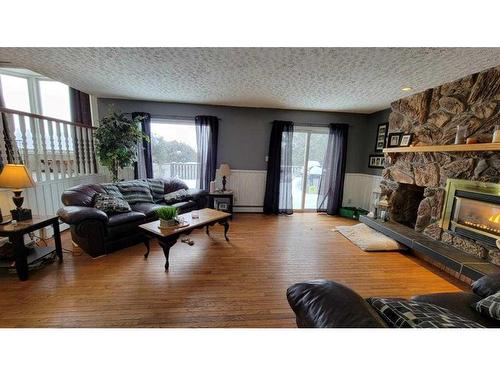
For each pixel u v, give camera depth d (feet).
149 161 15.40
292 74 9.41
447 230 9.50
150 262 8.93
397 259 9.99
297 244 11.28
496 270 7.27
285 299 6.91
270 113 16.42
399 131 12.60
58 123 11.64
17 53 7.98
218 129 16.06
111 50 7.66
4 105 15.96
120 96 14.14
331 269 8.92
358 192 17.97
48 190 10.94
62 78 10.76
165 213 8.82
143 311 6.17
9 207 8.85
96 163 14.71
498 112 7.88
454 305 4.72
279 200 17.02
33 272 7.98
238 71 9.31
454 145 8.68
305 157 17.57
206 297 6.87
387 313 3.32
